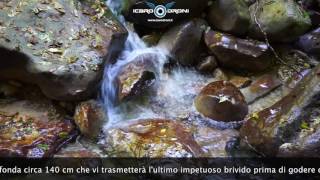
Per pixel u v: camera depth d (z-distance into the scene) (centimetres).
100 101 530
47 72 498
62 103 516
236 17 563
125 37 555
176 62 570
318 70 504
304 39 595
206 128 521
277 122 488
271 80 572
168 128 506
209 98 526
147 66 548
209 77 574
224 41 563
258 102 555
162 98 547
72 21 532
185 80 568
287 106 499
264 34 574
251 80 573
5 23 514
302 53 595
